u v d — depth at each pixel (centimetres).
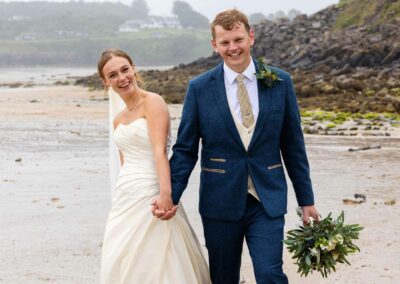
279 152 522
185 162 516
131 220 509
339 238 480
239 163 506
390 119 2423
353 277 671
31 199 1057
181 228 519
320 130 2133
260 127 504
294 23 7019
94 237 834
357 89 3569
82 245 800
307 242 490
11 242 813
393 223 884
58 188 1148
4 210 980
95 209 987
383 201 1034
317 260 479
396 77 3997
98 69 537
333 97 3334
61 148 1689
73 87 5656
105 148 1697
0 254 764
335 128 2183
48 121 2442
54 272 702
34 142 1808
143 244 505
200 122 515
